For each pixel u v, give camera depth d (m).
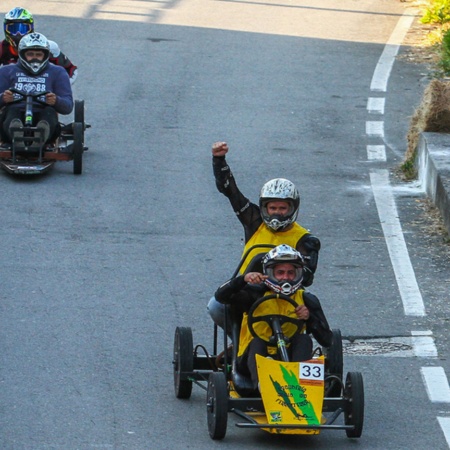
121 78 56.91
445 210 37.62
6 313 29.28
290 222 24.03
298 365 21.94
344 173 44.16
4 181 41.72
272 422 21.28
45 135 42.88
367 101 54.91
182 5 75.31
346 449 22.09
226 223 38.00
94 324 28.81
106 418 23.28
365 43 66.81
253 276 22.52
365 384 25.64
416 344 28.19
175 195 40.75
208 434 22.64
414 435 22.95
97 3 74.69
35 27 66.75
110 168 43.75
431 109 43.53
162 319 29.42
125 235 36.25
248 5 76.06
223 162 24.48
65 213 38.22
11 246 34.66
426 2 78.94
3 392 24.39
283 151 46.69
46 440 22.02
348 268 33.88
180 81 56.84
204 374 24.14
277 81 57.62
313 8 75.94
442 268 34.06
